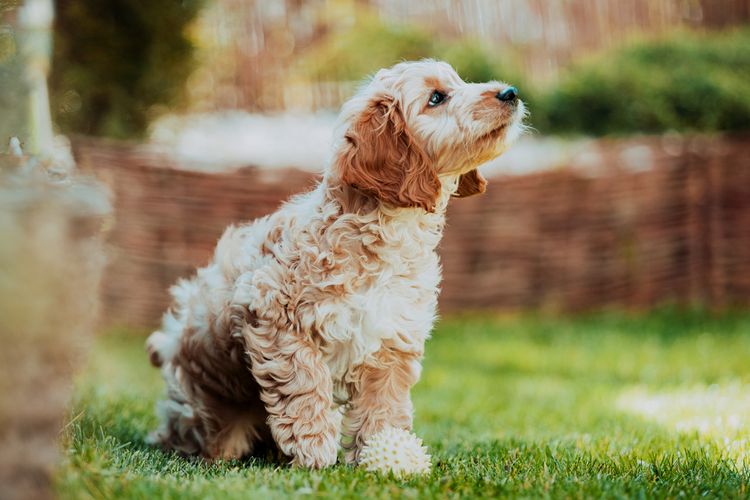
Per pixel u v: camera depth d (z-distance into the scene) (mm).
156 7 10391
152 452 4129
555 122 11875
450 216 10227
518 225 10297
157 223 9695
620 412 6082
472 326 10125
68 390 2740
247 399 4195
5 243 2402
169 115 11125
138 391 6406
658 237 10383
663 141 10602
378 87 4062
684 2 13258
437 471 3600
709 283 10430
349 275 3721
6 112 4090
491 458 4047
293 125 12336
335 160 3875
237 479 3287
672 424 5387
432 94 4055
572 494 3205
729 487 3443
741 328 9742
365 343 3746
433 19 12875
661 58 12164
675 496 3266
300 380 3697
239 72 12461
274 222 3943
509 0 12977
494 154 4051
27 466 2480
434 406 6594
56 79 10031
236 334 3938
